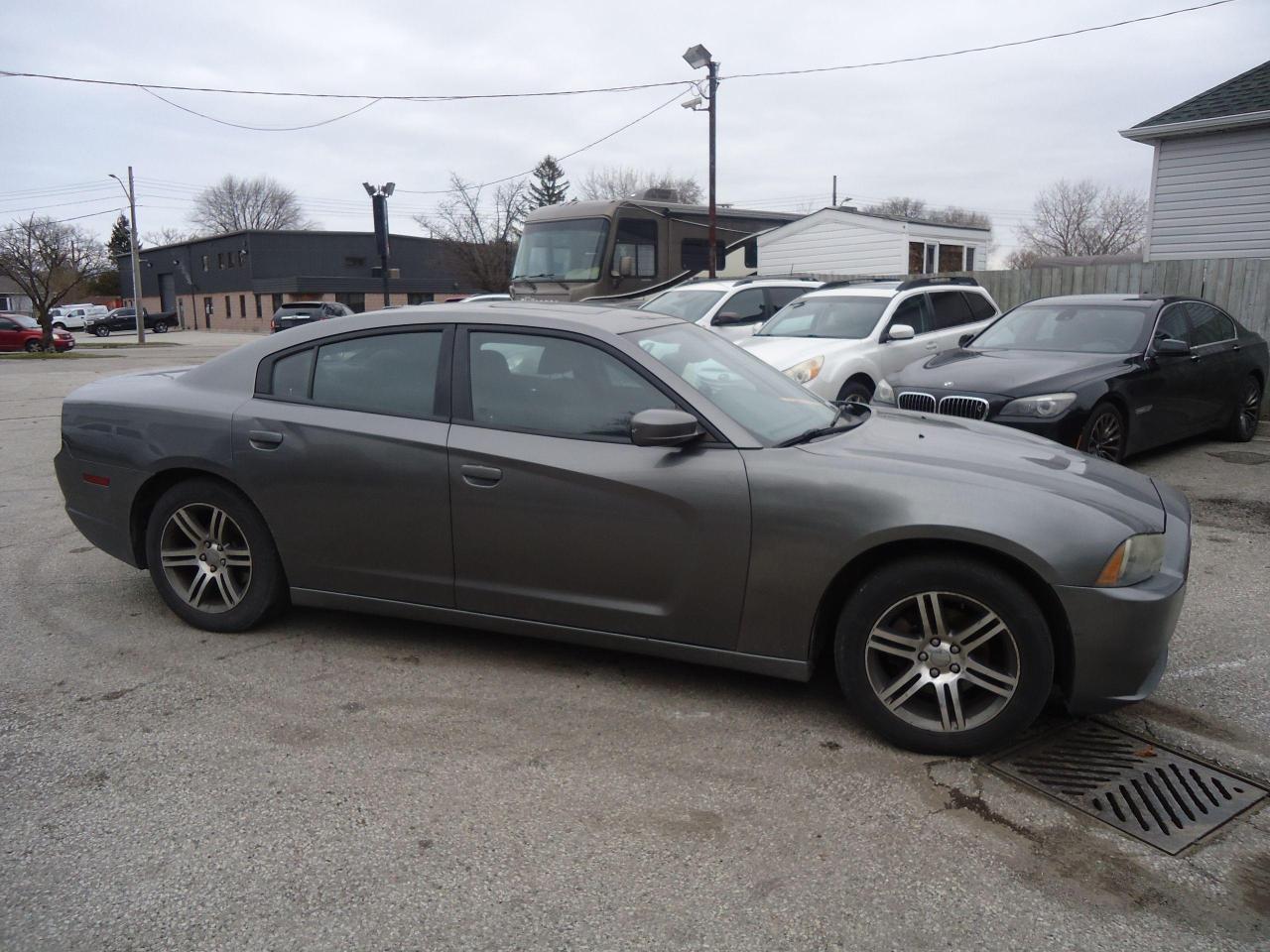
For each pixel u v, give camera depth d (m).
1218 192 14.56
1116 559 3.12
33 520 6.69
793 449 3.54
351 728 3.53
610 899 2.56
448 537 3.88
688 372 3.81
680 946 2.39
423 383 3.98
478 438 3.80
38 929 2.45
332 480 4.02
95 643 4.35
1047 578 3.12
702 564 3.52
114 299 83.00
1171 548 3.38
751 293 11.93
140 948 2.38
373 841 2.82
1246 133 14.13
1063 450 3.91
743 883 2.63
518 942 2.40
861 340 9.43
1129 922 2.48
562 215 15.50
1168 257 15.23
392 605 4.09
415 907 2.53
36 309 34.12
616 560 3.64
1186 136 14.72
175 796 3.07
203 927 2.46
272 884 2.63
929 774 3.21
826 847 2.80
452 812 2.98
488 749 3.37
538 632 3.87
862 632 3.35
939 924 2.47
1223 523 6.45
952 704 3.29
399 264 61.12
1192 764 3.28
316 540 4.12
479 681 3.92
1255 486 7.51
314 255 61.03
